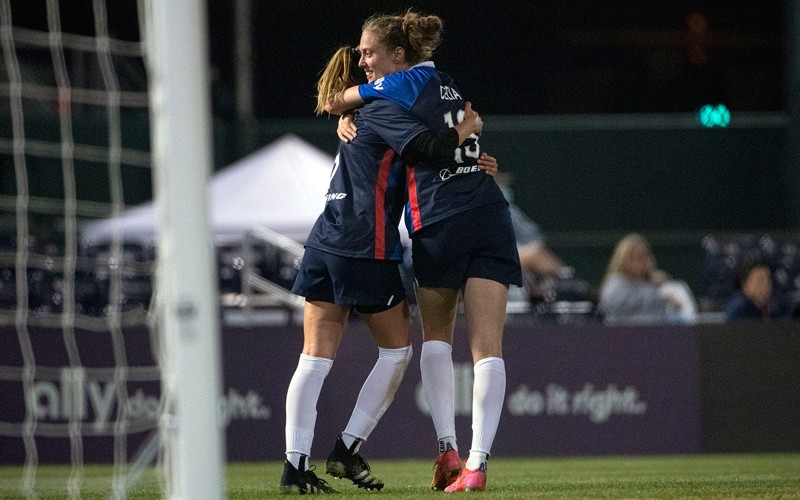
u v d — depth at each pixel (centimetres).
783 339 2869
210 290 965
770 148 6059
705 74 6988
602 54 6938
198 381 953
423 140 1316
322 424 2725
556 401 2828
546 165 6062
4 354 2700
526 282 3684
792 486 1600
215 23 6694
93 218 5419
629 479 1877
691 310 3638
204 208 965
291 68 6894
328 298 1407
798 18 5934
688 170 6072
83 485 1934
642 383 2844
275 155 4328
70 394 2692
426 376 1429
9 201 5300
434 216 1354
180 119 962
